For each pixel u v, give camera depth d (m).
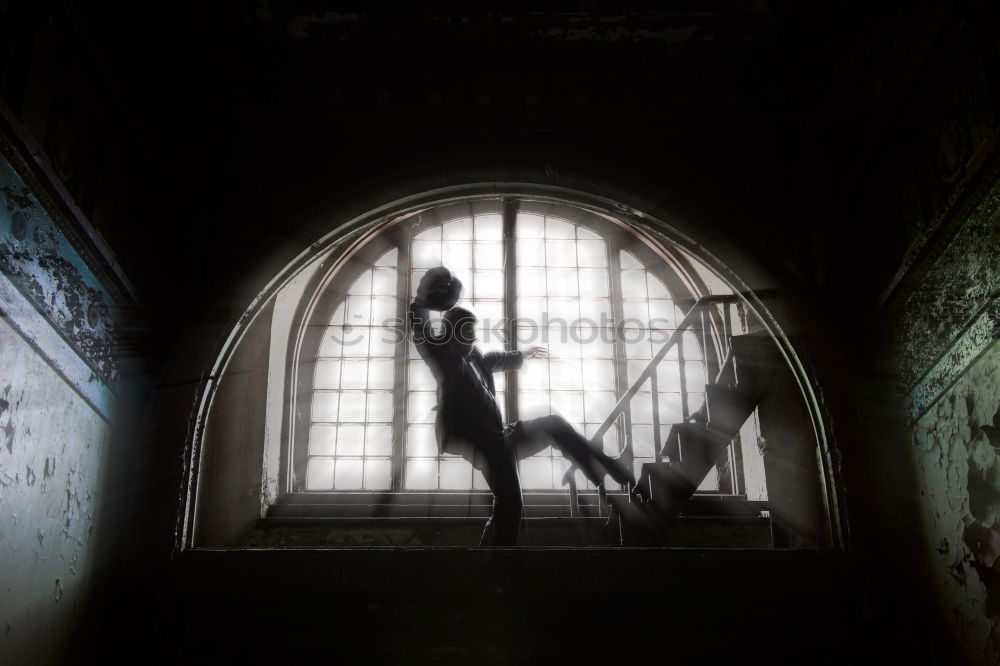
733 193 4.12
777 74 4.08
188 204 3.97
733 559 3.41
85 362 3.07
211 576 3.29
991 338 2.76
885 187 3.60
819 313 3.89
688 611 3.35
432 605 3.31
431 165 4.07
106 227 3.33
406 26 3.89
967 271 2.92
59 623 2.84
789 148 4.24
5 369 2.49
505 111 4.18
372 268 6.01
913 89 3.33
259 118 4.11
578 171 4.10
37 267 2.72
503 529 3.60
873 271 3.69
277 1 3.72
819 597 3.37
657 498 3.99
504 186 4.11
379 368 5.76
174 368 3.62
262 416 5.13
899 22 3.39
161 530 3.33
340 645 3.24
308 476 5.46
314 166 4.08
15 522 2.57
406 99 4.15
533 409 5.60
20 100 2.70
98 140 3.31
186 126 4.11
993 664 2.78
